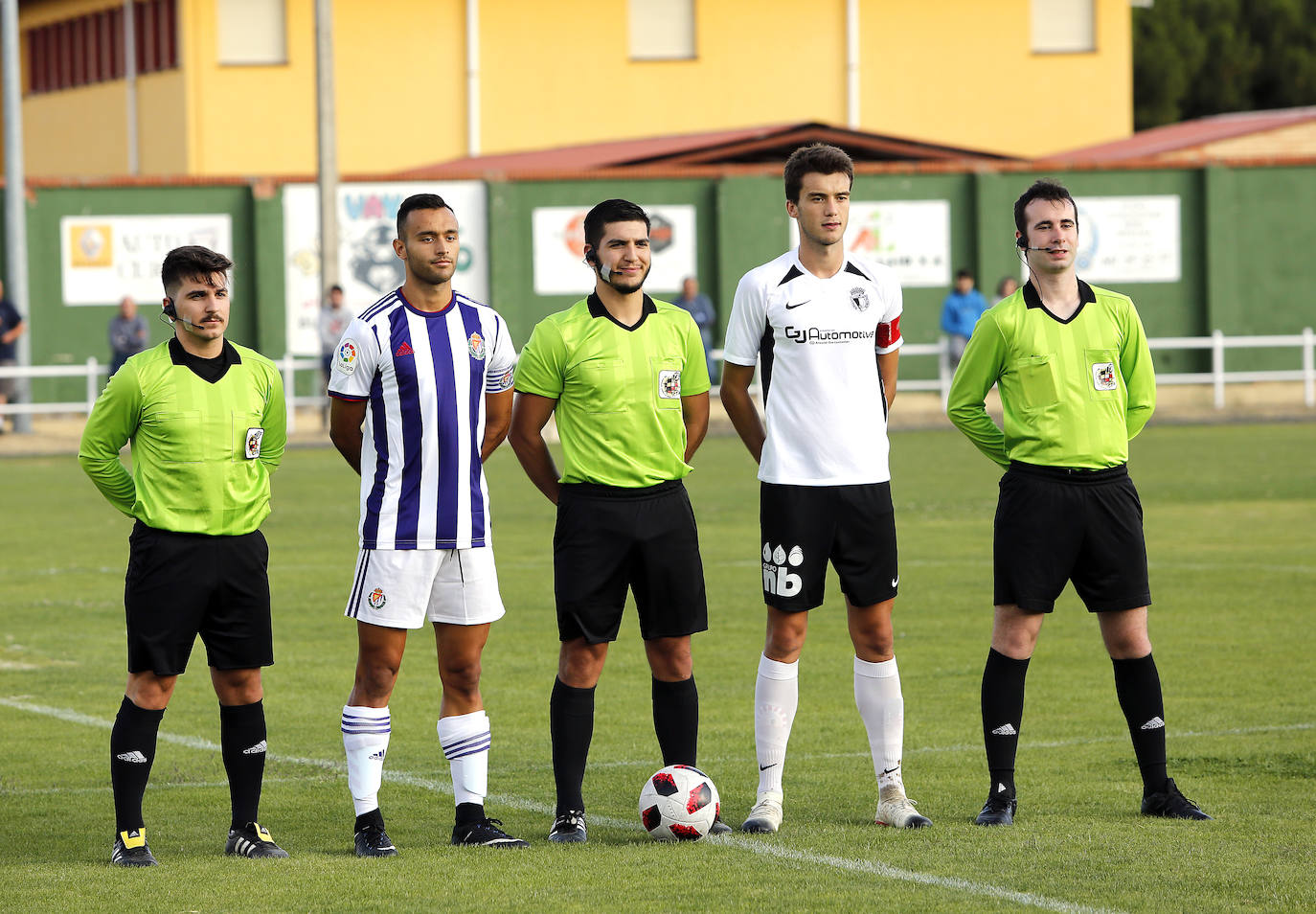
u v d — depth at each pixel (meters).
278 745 25.23
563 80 122.38
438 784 23.09
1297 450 71.44
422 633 35.50
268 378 19.66
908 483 61.44
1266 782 22.27
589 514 20.08
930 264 100.75
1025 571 20.52
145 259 95.38
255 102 115.94
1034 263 20.81
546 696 28.77
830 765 23.77
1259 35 178.12
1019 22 127.31
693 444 20.91
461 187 97.56
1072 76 127.94
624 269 19.94
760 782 20.91
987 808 20.50
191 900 17.34
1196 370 102.31
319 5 84.19
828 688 29.14
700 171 99.25
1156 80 174.00
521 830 20.64
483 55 120.69
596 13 122.62
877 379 20.81
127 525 53.47
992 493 57.97
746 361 20.88
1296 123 107.44
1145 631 20.86
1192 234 101.94
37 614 37.25
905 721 26.44
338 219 95.06
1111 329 20.75
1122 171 101.19
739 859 18.73
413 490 19.47
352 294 96.81
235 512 19.23
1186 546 45.25
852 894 17.20
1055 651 32.12
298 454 77.06
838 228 20.30
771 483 20.53
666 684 20.67
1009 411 20.89
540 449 20.55
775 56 125.25
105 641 34.16
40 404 89.75
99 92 125.75
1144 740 20.72
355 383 19.50
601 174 98.25
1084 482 20.53
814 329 20.44
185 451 18.97
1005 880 17.64
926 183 100.38
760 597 38.53
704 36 124.12
